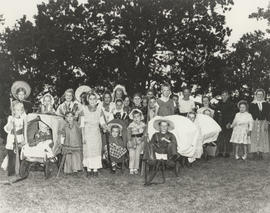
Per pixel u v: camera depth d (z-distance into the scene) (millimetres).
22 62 27062
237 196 9203
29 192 9461
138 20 28078
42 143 10672
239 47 27578
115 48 29219
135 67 29297
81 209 8305
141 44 29141
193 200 8914
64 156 11203
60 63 27625
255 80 26391
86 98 12383
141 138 11625
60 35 26938
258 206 8461
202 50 29594
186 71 29500
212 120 13258
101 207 8430
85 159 11195
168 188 9945
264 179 10805
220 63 28781
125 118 12664
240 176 11180
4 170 11844
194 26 29406
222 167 12461
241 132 13797
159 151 10461
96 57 28484
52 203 8672
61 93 27516
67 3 28750
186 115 13961
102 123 11375
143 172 11453
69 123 11352
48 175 10781
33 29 27188
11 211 8148
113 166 11609
